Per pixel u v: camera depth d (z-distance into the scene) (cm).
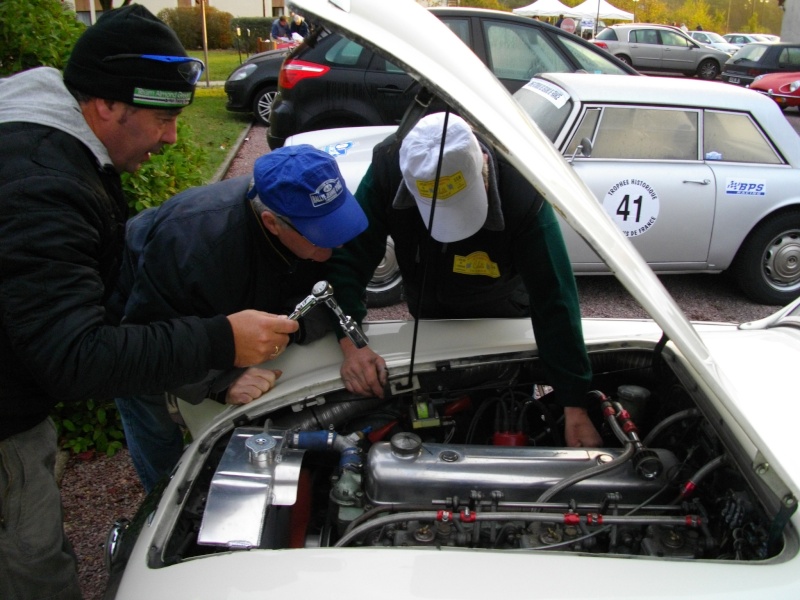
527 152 146
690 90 478
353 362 194
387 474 162
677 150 473
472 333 216
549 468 167
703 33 2603
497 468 166
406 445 167
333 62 656
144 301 179
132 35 148
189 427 195
